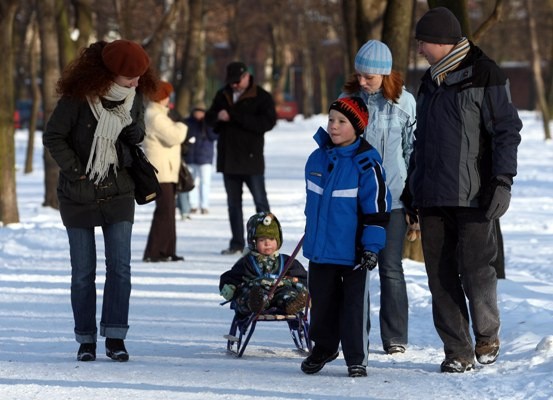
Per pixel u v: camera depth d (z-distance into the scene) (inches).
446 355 718.5
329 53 7372.1
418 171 716.7
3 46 1745.8
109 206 776.9
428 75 721.0
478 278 711.7
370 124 807.1
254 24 5123.0
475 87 694.5
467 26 1155.3
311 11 6550.2
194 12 3024.1
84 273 776.9
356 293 705.6
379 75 804.0
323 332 716.7
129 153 779.4
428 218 721.0
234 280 797.2
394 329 795.4
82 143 764.6
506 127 687.7
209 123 1412.4
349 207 700.0
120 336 771.4
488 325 717.3
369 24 1418.6
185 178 1380.4
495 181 688.4
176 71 4094.5
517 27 5723.4
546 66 7706.7
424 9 3996.1
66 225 778.2
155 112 1349.7
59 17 2191.2
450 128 700.7
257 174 1414.9
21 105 5876.0
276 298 790.5
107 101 765.3
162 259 1366.9
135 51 756.0
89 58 764.6
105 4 3270.2
